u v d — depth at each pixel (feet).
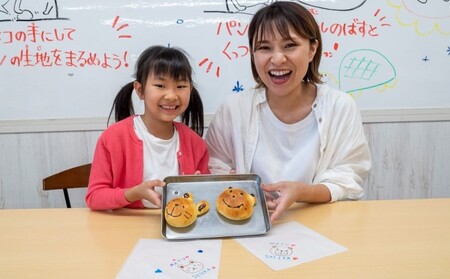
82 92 4.50
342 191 2.82
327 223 2.30
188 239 2.06
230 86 4.60
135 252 1.92
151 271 1.73
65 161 4.65
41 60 4.40
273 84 2.88
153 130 3.06
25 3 4.28
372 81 4.66
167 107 2.91
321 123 3.09
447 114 4.79
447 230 2.18
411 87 4.71
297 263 1.81
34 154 4.62
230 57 4.54
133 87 3.54
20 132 4.54
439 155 4.92
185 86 2.95
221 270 1.75
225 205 2.20
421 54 4.65
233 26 4.49
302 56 2.77
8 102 4.46
